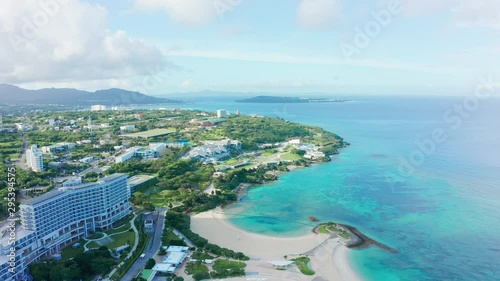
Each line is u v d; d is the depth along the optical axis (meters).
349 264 184.88
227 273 170.88
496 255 193.12
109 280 162.00
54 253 185.12
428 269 180.00
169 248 195.00
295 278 169.88
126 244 197.62
